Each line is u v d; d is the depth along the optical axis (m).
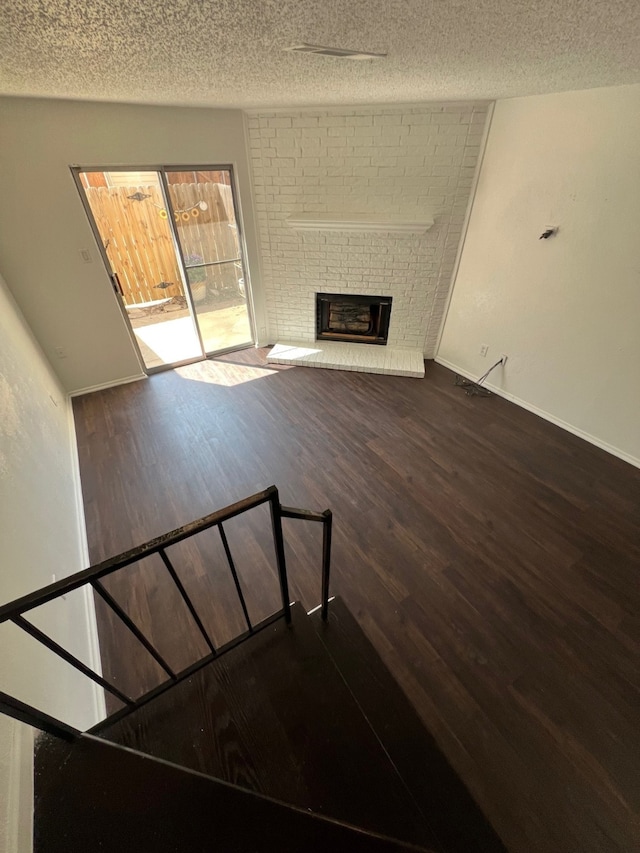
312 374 4.12
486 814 1.29
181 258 3.71
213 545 2.24
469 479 2.74
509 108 2.86
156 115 2.94
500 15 0.94
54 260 3.11
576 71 1.71
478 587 2.01
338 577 2.06
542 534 2.31
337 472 2.80
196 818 0.81
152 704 1.16
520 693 1.61
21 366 2.31
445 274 3.84
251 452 2.99
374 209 3.59
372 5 0.86
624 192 2.36
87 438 3.14
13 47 1.16
